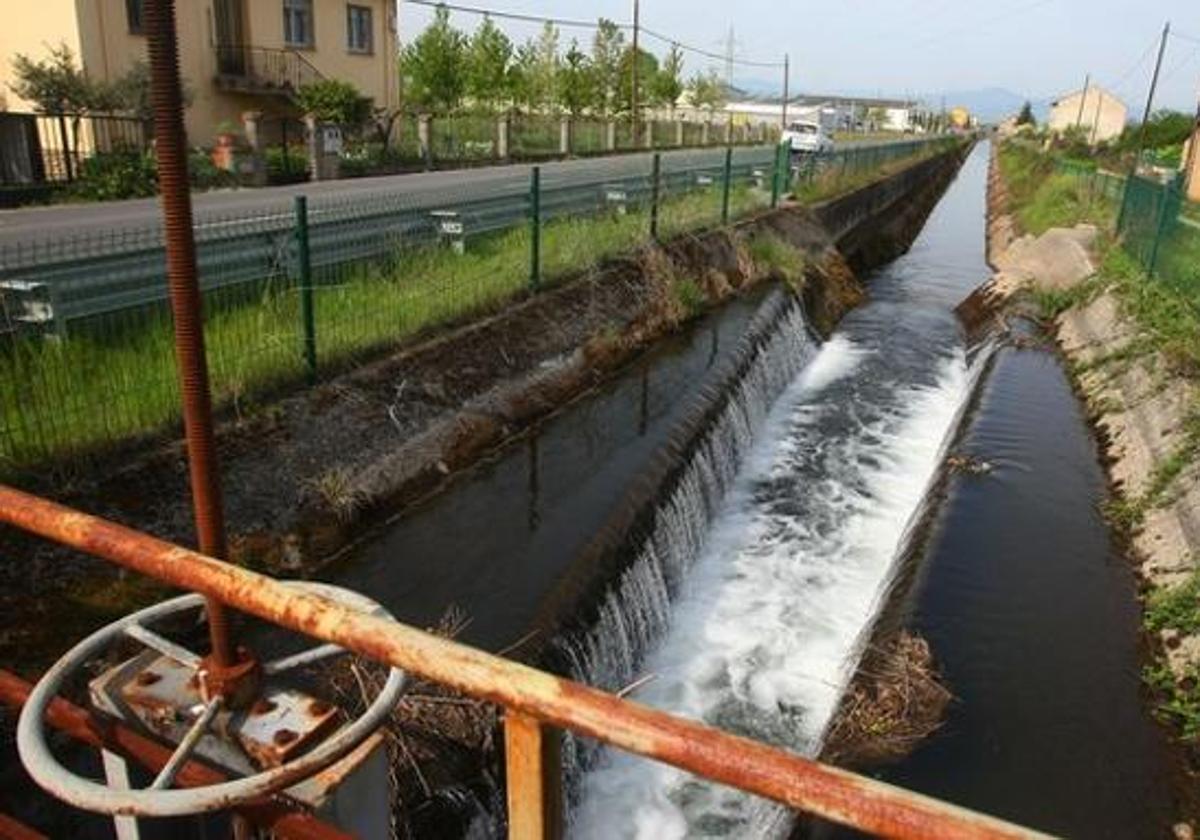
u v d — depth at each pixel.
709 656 6.70
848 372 14.18
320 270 7.77
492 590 5.62
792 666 6.64
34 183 15.29
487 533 6.30
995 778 4.64
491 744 4.30
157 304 6.17
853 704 5.22
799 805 1.10
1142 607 6.29
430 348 7.96
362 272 8.27
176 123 1.58
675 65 50.41
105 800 1.51
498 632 5.19
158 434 5.70
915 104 131.62
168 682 1.92
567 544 6.20
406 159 23.41
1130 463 8.37
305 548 5.69
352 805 1.81
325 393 6.77
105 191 15.41
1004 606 6.18
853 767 4.68
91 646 1.94
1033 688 5.34
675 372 10.02
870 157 31.14
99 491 5.14
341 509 6.02
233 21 22.72
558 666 5.07
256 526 5.57
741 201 17.23
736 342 11.30
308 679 4.35
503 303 9.30
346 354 7.27
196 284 1.68
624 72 44.00
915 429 11.78
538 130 31.81
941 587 6.36
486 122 28.09
